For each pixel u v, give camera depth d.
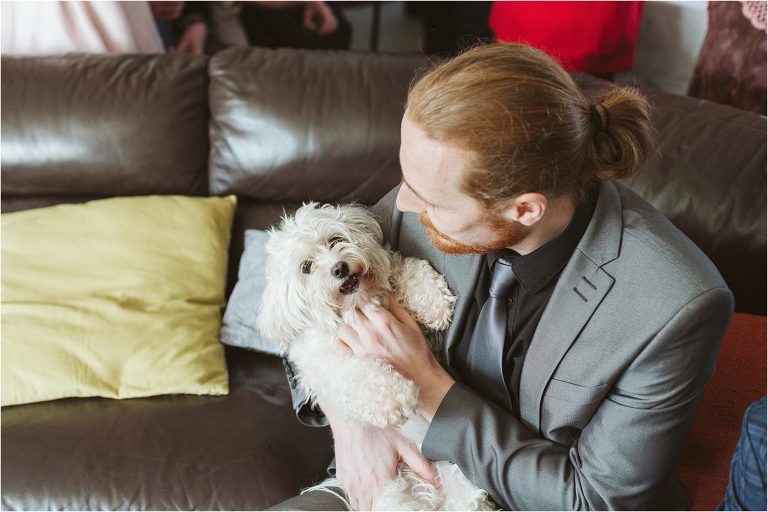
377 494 1.23
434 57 1.94
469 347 1.20
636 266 0.98
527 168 0.87
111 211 1.89
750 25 2.04
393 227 1.35
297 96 1.87
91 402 1.64
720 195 1.54
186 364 1.69
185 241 1.88
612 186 1.05
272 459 1.54
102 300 1.74
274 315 1.34
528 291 1.08
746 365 1.33
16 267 1.78
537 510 1.08
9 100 1.88
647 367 0.96
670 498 1.13
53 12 2.18
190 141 1.95
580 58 2.30
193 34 3.10
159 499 1.43
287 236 1.32
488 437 1.10
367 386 1.11
